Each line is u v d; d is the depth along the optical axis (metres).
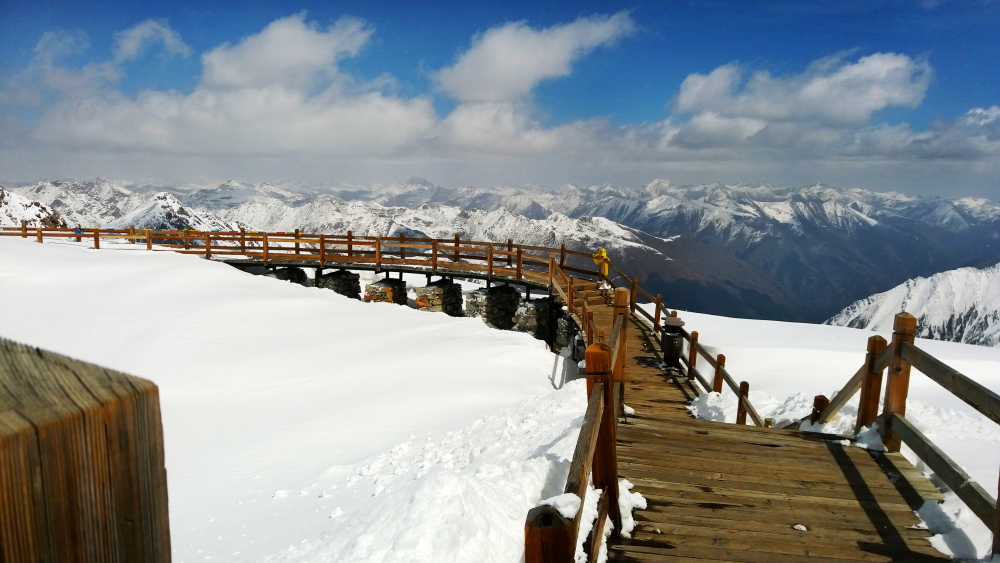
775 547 3.66
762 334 15.61
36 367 0.72
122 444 0.79
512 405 10.94
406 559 3.04
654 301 14.45
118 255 26.55
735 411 8.07
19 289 21.38
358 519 5.13
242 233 27.12
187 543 6.96
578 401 8.17
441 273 24.19
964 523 3.78
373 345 17.00
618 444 5.20
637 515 4.02
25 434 0.67
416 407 11.90
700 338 15.16
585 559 3.08
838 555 3.59
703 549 3.63
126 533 0.80
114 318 19.00
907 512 4.10
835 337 15.43
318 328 18.59
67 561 0.73
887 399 4.98
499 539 3.31
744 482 4.50
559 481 4.00
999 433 5.60
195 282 22.31
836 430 5.82
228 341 17.30
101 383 0.76
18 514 0.67
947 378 3.94
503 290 23.66
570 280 17.69
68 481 0.73
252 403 13.16
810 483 4.50
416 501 3.42
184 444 10.98
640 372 11.20
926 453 4.26
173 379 14.87
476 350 15.72
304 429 11.28
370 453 9.60
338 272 26.52
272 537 6.53
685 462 4.84
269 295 21.66
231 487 8.98
